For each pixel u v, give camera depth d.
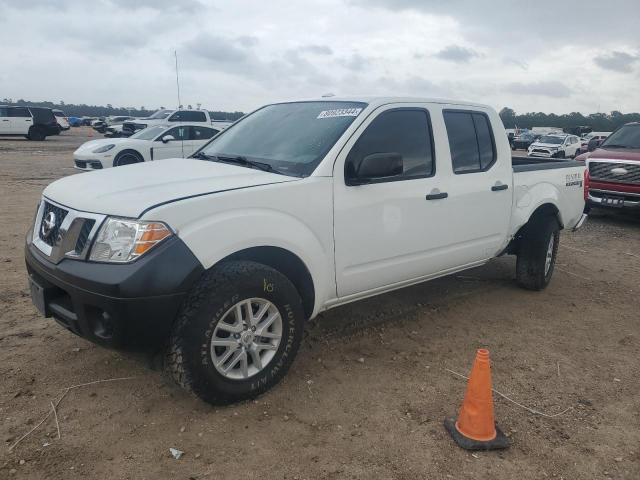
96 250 2.88
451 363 3.97
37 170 15.91
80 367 3.64
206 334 2.97
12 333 4.12
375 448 2.92
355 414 3.23
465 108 4.71
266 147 4.04
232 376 3.17
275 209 3.29
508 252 5.76
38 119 32.00
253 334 3.21
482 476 2.73
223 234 3.03
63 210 3.19
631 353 4.29
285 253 3.36
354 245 3.76
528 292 5.74
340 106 4.12
